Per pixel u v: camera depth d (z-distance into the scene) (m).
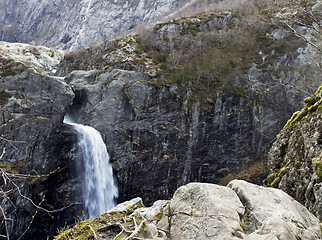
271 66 23.75
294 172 6.09
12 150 15.16
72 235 3.73
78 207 18.30
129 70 24.20
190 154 21.39
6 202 14.36
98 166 19.62
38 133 16.38
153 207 4.06
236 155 22.30
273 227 2.90
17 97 15.82
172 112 21.12
